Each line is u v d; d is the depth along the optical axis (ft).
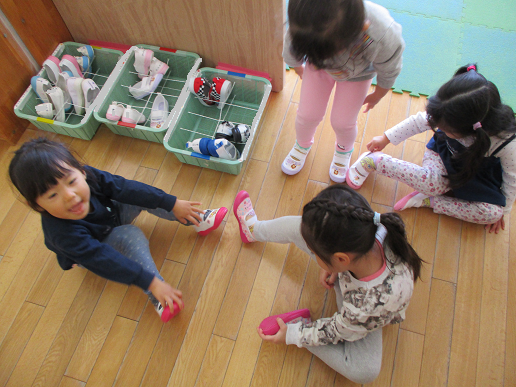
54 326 4.42
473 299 4.42
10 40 5.09
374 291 3.26
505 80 5.63
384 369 4.12
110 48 6.01
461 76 3.62
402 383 4.05
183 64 5.90
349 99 3.99
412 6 6.23
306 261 4.66
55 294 4.58
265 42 5.02
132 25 5.51
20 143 5.59
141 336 4.34
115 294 4.57
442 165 4.59
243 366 4.15
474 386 4.01
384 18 3.05
